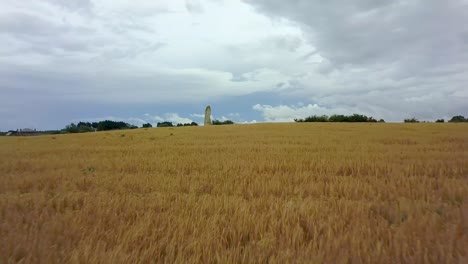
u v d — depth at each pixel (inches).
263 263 150.8
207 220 203.3
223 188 314.2
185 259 153.2
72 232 187.3
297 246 166.9
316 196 290.4
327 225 192.2
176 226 195.5
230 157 548.7
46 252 156.9
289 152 612.7
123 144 882.8
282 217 206.7
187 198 271.0
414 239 167.6
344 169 419.8
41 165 497.0
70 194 287.3
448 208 227.1
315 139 933.8
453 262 143.6
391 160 482.3
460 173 384.2
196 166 458.6
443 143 784.9
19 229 193.9
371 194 281.6
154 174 402.0
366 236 175.9
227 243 175.0
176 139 1024.2
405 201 244.8
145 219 209.3
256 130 1406.3
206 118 2325.3
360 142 828.6
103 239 178.7
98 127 2765.7
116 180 362.6
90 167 456.4
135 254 155.9
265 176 374.3
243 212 217.8
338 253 154.3
